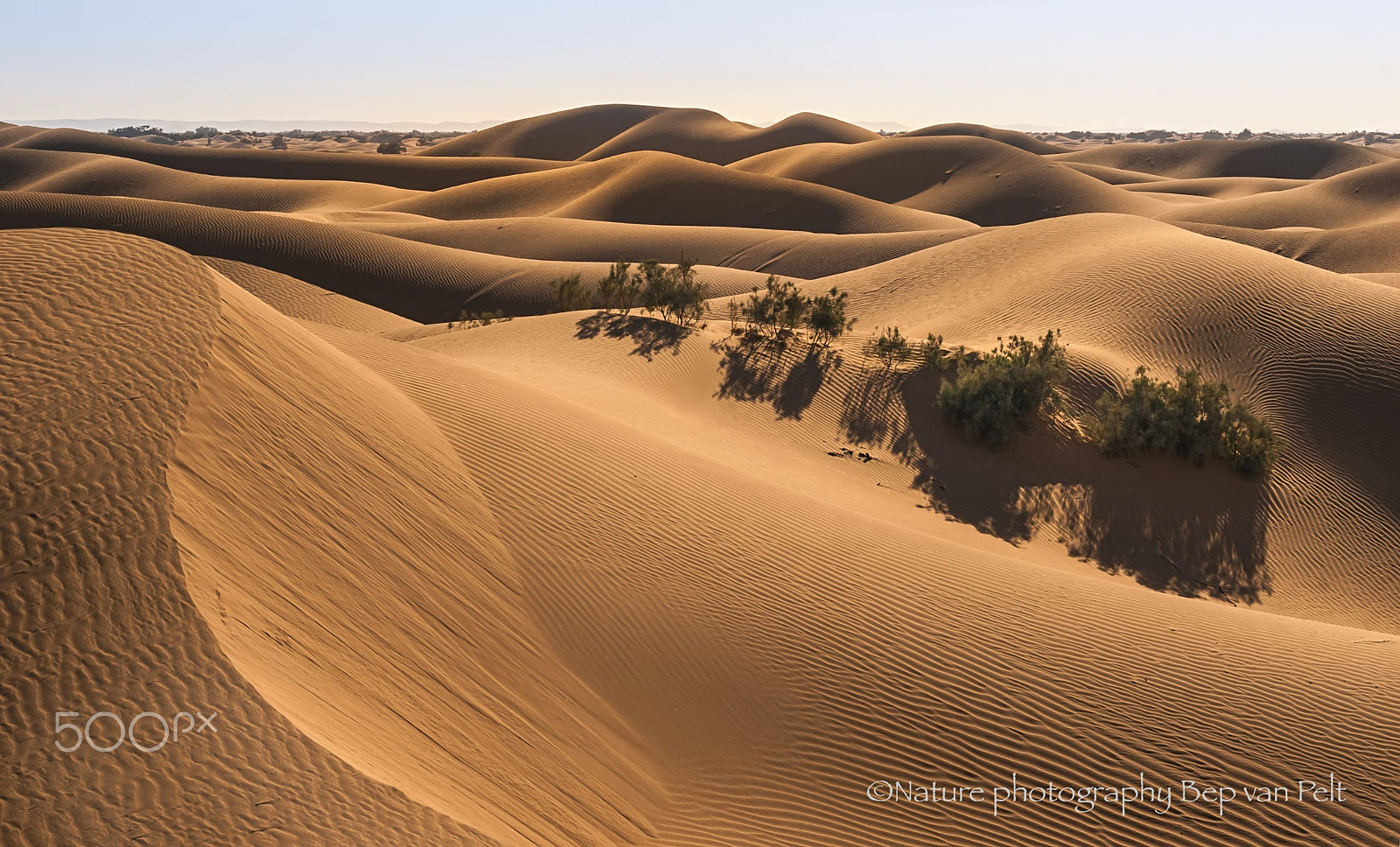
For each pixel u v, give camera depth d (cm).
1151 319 2786
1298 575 1933
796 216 8450
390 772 693
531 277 4997
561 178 9962
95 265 1123
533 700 947
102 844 564
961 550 1452
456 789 736
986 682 1064
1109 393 2405
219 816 596
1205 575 1905
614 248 6309
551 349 2727
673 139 18162
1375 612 1862
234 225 5366
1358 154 14588
